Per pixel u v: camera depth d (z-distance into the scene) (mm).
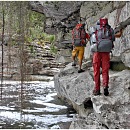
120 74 6582
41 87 14922
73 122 6168
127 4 6438
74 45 8594
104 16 8258
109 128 5027
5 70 9547
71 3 9594
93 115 5984
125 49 6613
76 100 7395
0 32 7105
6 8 6789
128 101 5434
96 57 5910
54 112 8367
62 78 9312
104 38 5828
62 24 11656
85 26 9930
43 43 23281
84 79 7668
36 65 18703
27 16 6617
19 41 6238
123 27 6762
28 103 9375
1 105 8820
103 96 5781
